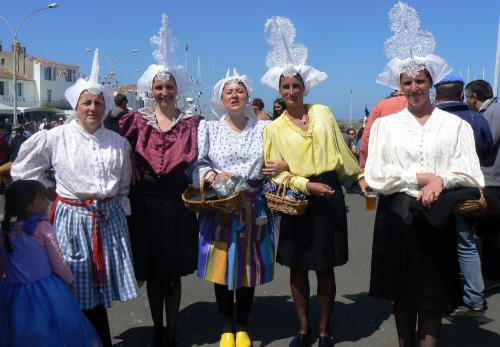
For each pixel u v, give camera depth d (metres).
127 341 3.84
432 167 2.85
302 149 3.48
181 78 3.66
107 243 3.29
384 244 2.95
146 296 4.78
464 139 2.84
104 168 3.27
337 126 3.65
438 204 2.71
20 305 2.82
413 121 2.92
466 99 4.46
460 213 2.72
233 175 3.40
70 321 2.85
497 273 3.69
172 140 3.55
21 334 2.79
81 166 3.23
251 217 3.56
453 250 2.87
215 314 4.39
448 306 2.83
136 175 3.56
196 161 3.58
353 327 4.08
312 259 3.50
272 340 3.85
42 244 2.92
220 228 3.54
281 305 4.58
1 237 2.90
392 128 2.94
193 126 3.64
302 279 3.64
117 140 3.40
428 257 2.83
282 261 3.61
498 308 4.46
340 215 3.58
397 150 2.89
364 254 6.28
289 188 3.45
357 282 5.21
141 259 3.54
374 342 3.80
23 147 3.22
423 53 2.88
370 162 3.00
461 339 3.86
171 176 3.53
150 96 3.75
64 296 2.89
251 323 4.18
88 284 3.22
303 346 3.66
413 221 2.84
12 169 3.27
